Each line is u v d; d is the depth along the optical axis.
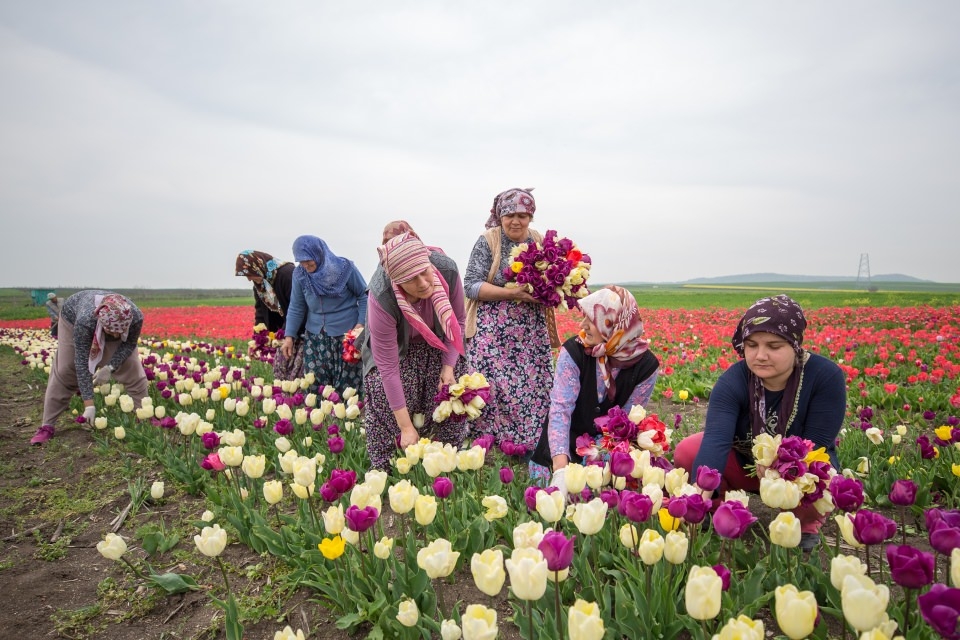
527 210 5.35
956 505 4.10
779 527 2.41
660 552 2.44
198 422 5.53
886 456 4.92
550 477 4.16
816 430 3.36
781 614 1.81
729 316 21.41
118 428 6.09
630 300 3.97
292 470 3.85
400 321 4.58
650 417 3.73
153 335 21.81
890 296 50.16
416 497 3.10
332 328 6.96
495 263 5.55
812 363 3.34
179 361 9.16
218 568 3.80
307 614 3.22
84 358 6.55
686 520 2.59
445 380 4.88
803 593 1.84
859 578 1.88
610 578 3.16
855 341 12.22
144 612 3.38
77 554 4.16
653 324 18.47
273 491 3.60
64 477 5.78
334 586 3.12
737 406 3.54
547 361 5.57
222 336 19.84
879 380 8.37
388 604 2.92
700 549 3.01
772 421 3.46
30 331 24.92
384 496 4.70
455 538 3.47
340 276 6.81
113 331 6.54
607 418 3.70
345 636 2.99
